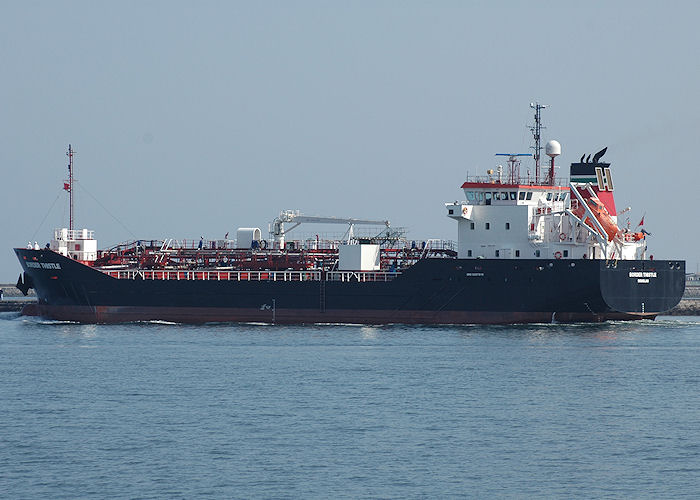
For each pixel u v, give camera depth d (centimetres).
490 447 18812
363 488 16638
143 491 16525
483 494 16388
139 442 19212
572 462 17950
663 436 19525
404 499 16162
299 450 18625
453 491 16512
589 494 16425
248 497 16238
